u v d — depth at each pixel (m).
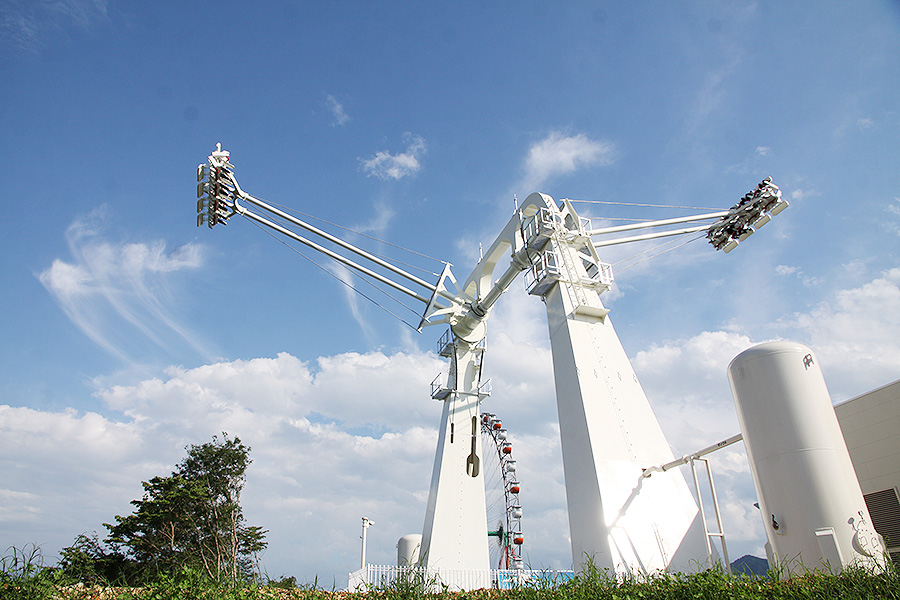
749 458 12.91
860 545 11.00
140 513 38.41
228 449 45.81
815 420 12.10
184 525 38.50
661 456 17.64
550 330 20.41
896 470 17.86
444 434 29.02
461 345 30.62
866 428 18.98
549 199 23.09
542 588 11.11
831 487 11.54
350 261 26.20
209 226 23.36
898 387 17.98
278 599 9.68
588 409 17.73
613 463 16.94
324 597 10.21
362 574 19.33
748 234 25.89
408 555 28.41
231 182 22.67
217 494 43.03
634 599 9.62
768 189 25.05
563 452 18.19
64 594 8.64
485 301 28.70
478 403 30.05
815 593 8.85
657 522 16.31
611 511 16.03
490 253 29.00
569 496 17.50
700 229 26.58
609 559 15.32
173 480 39.94
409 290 28.20
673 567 15.66
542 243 21.92
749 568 10.80
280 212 24.33
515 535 43.50
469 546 26.91
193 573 9.83
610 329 19.98
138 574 32.41
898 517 17.72
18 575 8.23
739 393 13.20
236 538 37.84
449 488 27.77
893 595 8.47
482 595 11.31
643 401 18.67
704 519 15.38
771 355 12.80
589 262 22.11
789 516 11.73
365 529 33.06
